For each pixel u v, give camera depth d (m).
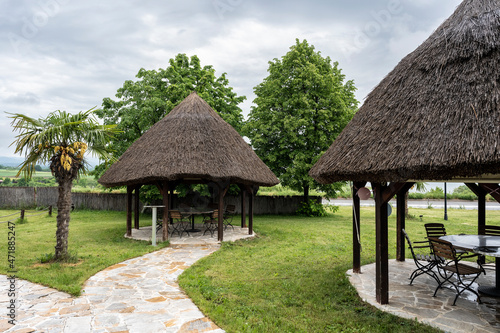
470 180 4.98
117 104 19.58
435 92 4.88
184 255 9.05
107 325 4.50
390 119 5.24
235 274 7.16
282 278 6.86
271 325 4.51
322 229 14.58
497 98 4.04
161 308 5.18
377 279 5.48
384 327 4.46
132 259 8.55
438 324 4.54
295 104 19.50
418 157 4.17
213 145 11.09
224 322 4.62
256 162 12.62
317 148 19.53
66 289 5.93
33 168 8.03
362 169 4.94
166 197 11.01
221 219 11.15
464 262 8.31
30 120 7.74
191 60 20.50
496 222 17.12
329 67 21.67
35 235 12.20
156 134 11.81
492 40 4.84
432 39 6.12
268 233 13.09
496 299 5.57
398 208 8.47
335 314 4.96
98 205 22.52
